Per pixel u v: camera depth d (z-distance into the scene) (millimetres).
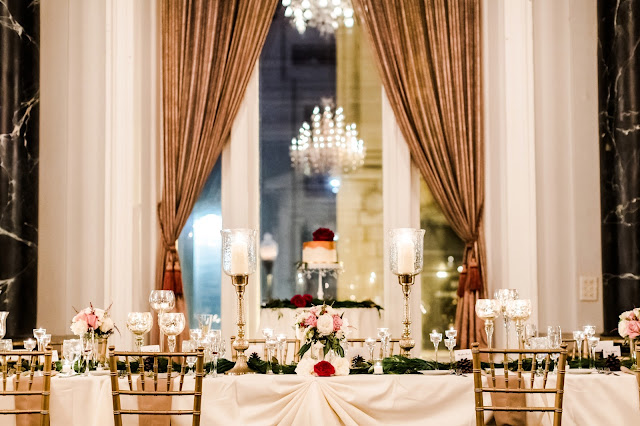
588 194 6293
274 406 3656
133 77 6398
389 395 3654
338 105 6984
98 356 4594
